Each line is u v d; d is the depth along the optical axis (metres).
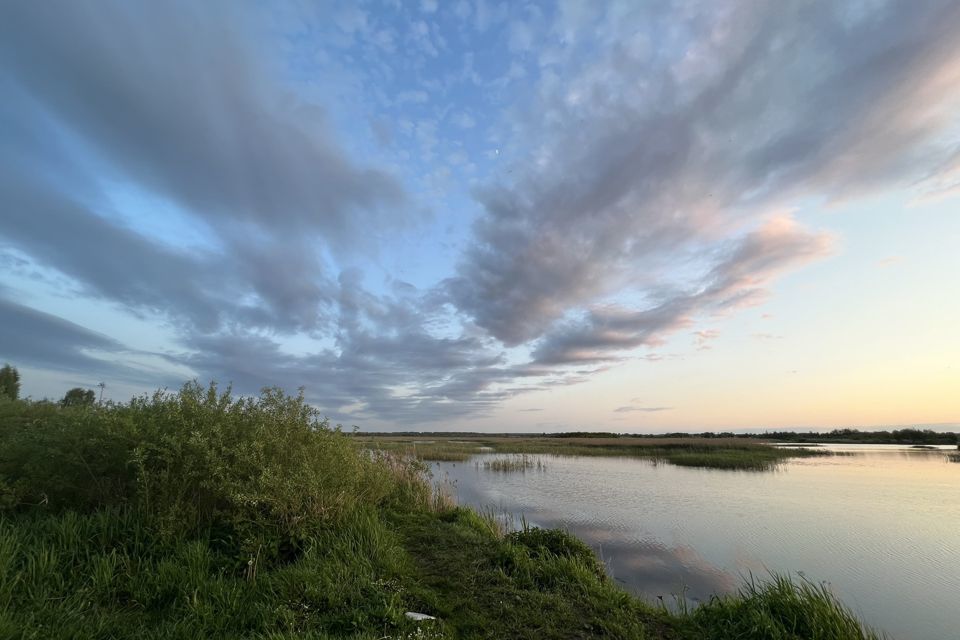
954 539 13.15
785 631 5.33
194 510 6.46
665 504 17.89
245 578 5.70
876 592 9.37
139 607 5.01
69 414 7.79
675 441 63.38
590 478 25.61
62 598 4.91
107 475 7.13
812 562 11.16
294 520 6.66
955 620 8.10
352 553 6.40
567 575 6.73
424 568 6.66
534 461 35.75
